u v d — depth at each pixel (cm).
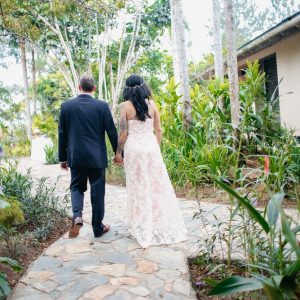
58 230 398
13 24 672
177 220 351
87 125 338
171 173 614
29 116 1783
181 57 679
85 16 663
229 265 259
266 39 710
